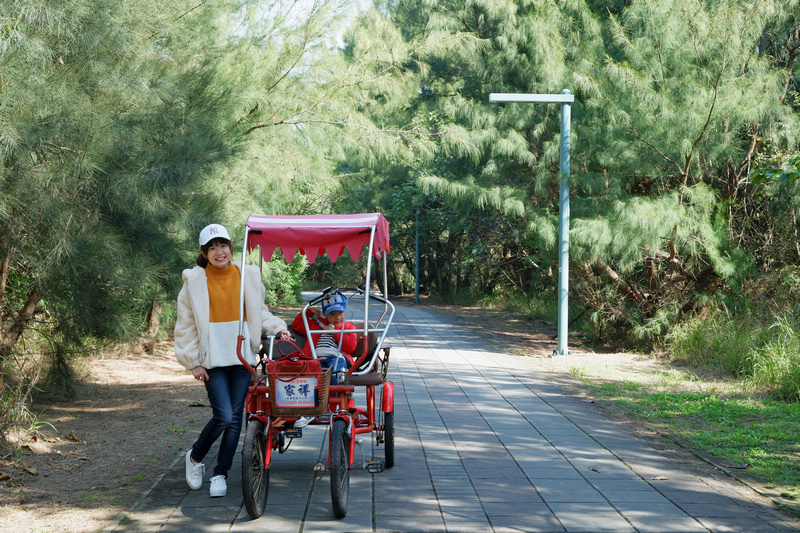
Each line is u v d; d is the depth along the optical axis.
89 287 6.93
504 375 11.36
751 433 7.39
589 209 13.62
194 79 7.93
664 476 5.82
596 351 14.92
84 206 6.44
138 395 9.45
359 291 6.31
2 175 5.76
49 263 6.28
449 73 21.16
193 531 4.55
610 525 4.67
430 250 41.25
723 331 12.59
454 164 20.50
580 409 8.66
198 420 7.95
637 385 10.40
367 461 6.19
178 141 7.04
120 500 5.18
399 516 4.82
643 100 12.42
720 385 10.42
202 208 7.69
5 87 5.81
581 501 5.16
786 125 12.06
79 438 6.97
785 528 4.65
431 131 16.34
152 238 7.17
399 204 33.69
